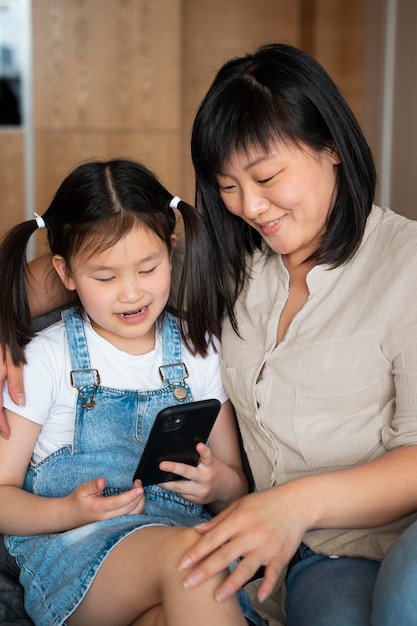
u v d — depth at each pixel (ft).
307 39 15.02
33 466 4.52
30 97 13.47
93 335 4.66
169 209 4.69
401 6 11.91
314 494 3.58
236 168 4.25
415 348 3.95
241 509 3.55
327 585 3.89
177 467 4.12
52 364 4.51
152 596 3.71
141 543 3.80
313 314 4.33
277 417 4.32
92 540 3.96
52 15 13.32
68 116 13.58
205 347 4.78
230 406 4.87
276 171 4.18
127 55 13.51
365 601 3.69
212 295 4.78
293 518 3.52
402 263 4.10
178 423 3.93
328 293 4.34
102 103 13.60
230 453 4.85
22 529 4.23
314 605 3.78
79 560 3.92
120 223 4.32
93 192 4.40
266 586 3.43
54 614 3.87
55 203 4.66
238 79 4.27
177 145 13.78
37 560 4.12
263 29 14.87
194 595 3.49
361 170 4.33
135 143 13.73
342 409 4.19
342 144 4.26
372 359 4.10
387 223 4.39
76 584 3.85
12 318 4.50
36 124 13.56
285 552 3.50
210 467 4.26
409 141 11.37
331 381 4.17
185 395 4.69
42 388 4.46
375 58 13.57
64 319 4.73
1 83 13.43
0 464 4.38
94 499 4.01
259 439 4.46
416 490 3.69
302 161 4.20
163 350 4.76
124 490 4.46
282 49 4.31
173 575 3.57
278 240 4.38
